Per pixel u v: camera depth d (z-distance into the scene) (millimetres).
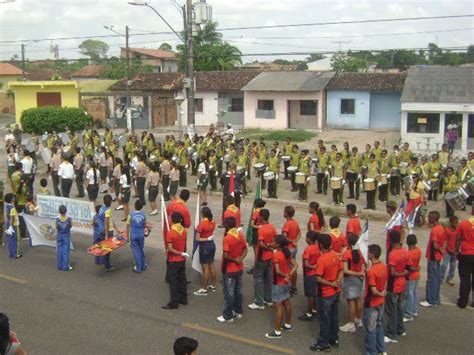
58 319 11492
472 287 12031
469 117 35719
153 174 19906
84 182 23031
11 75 80125
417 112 36750
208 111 48875
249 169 24578
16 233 15391
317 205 12875
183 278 12156
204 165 21500
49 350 10180
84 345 10359
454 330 10930
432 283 11992
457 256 11930
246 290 13039
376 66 77125
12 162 24641
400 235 10391
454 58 74062
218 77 49406
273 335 10586
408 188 18750
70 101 46781
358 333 10836
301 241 16844
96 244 14234
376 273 9516
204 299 12539
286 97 45344
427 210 19359
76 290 13078
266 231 11734
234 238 11133
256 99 46469
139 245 14227
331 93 45031
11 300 12500
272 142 39000
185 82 27922
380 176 21031
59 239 14367
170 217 13055
